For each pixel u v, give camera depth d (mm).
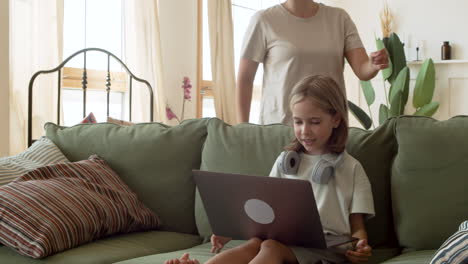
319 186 1606
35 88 3371
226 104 4922
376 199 1713
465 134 1629
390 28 5793
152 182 2057
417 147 1657
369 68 2168
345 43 2361
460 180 1582
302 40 2275
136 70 4141
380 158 1746
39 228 1608
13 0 3285
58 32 3541
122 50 4254
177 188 2035
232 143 1939
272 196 1343
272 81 2348
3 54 2678
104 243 1744
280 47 2293
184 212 2027
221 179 1424
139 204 1991
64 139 2238
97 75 4035
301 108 1571
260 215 1405
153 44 4258
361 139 1768
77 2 3945
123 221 1857
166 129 2146
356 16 6020
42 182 1792
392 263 1457
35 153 2084
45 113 3410
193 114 4879
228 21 4922
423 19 5602
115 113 4211
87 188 1867
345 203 1584
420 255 1521
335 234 1560
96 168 2002
